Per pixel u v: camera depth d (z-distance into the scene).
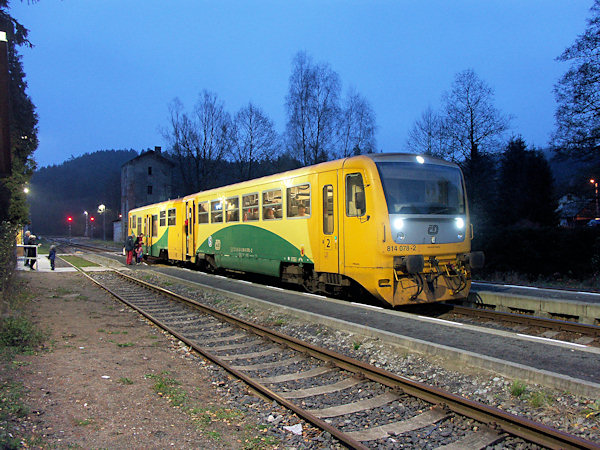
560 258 21.17
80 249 46.91
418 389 5.30
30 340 7.48
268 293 12.27
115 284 16.75
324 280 11.12
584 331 7.78
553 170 35.28
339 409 5.07
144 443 4.19
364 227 9.53
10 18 11.99
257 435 4.44
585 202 23.25
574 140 20.56
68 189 150.50
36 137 20.06
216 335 8.87
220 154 39.09
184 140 38.66
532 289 12.13
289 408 5.00
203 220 17.78
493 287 12.65
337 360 6.60
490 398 5.18
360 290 11.03
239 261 14.84
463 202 10.42
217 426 4.62
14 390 5.16
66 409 4.89
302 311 9.33
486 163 26.69
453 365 6.06
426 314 10.21
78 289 15.15
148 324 9.76
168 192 64.31
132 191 64.94
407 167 9.89
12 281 11.83
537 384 5.21
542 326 8.40
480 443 4.20
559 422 4.50
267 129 38.03
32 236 21.83
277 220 12.68
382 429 4.56
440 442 4.30
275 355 7.38
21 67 18.38
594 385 4.73
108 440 4.22
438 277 9.77
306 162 30.50
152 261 26.39
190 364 6.90
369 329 7.59
